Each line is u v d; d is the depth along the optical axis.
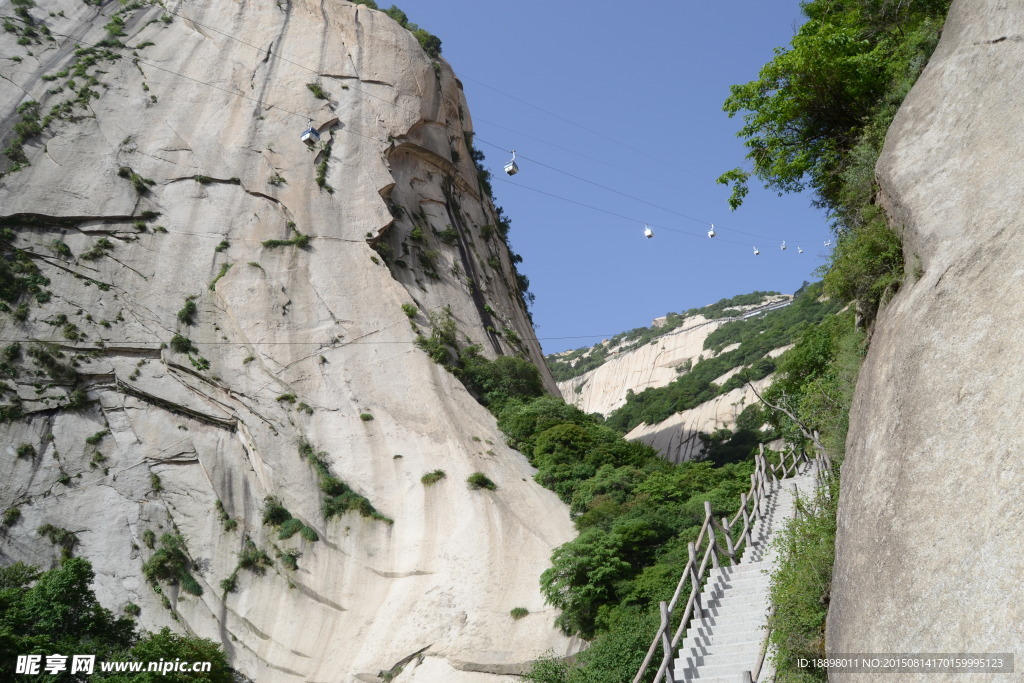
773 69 24.30
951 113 14.88
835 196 23.66
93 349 38.94
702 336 119.44
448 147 55.00
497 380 42.75
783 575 14.84
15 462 35.22
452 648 28.44
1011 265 11.05
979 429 10.14
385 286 43.66
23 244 41.56
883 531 10.93
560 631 27.89
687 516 31.41
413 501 34.84
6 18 50.94
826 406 21.67
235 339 40.16
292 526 34.19
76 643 22.17
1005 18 14.43
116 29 51.94
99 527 33.97
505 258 57.56
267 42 52.62
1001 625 8.53
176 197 44.97
